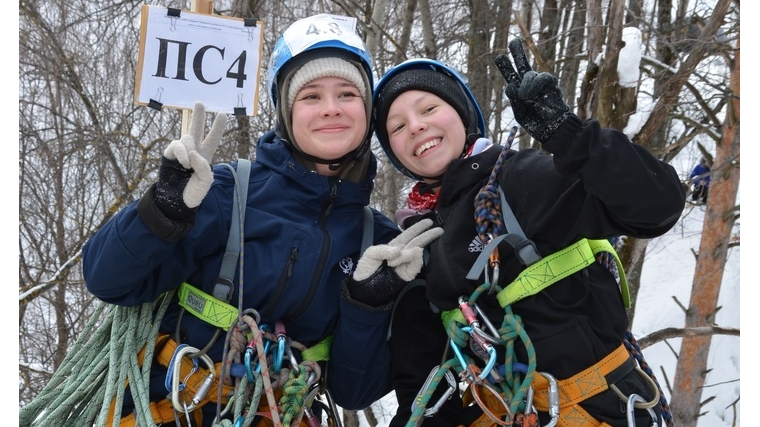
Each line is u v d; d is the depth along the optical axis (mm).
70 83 7457
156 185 1747
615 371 1837
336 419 2049
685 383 4746
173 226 1719
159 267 1896
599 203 1730
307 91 2107
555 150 1667
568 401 1805
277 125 2287
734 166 4375
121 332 1963
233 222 1979
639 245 3354
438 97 2152
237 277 1970
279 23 7270
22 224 7973
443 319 1989
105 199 8836
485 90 7066
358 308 1941
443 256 1953
